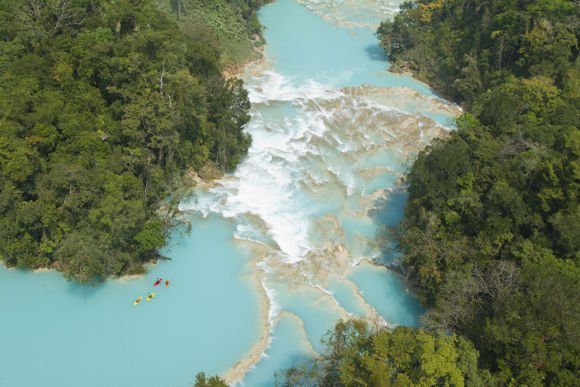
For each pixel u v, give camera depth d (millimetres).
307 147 96500
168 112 80062
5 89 79250
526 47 104688
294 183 89188
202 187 86500
